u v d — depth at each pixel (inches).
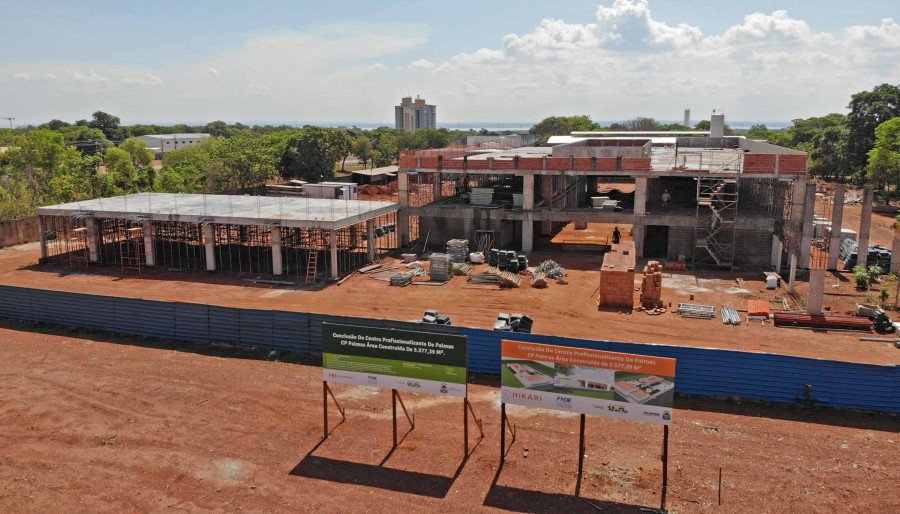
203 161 4495.6
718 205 2321.6
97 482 830.5
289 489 812.0
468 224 2294.5
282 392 1096.2
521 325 1379.2
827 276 1877.5
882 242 2410.2
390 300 1675.7
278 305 1635.1
